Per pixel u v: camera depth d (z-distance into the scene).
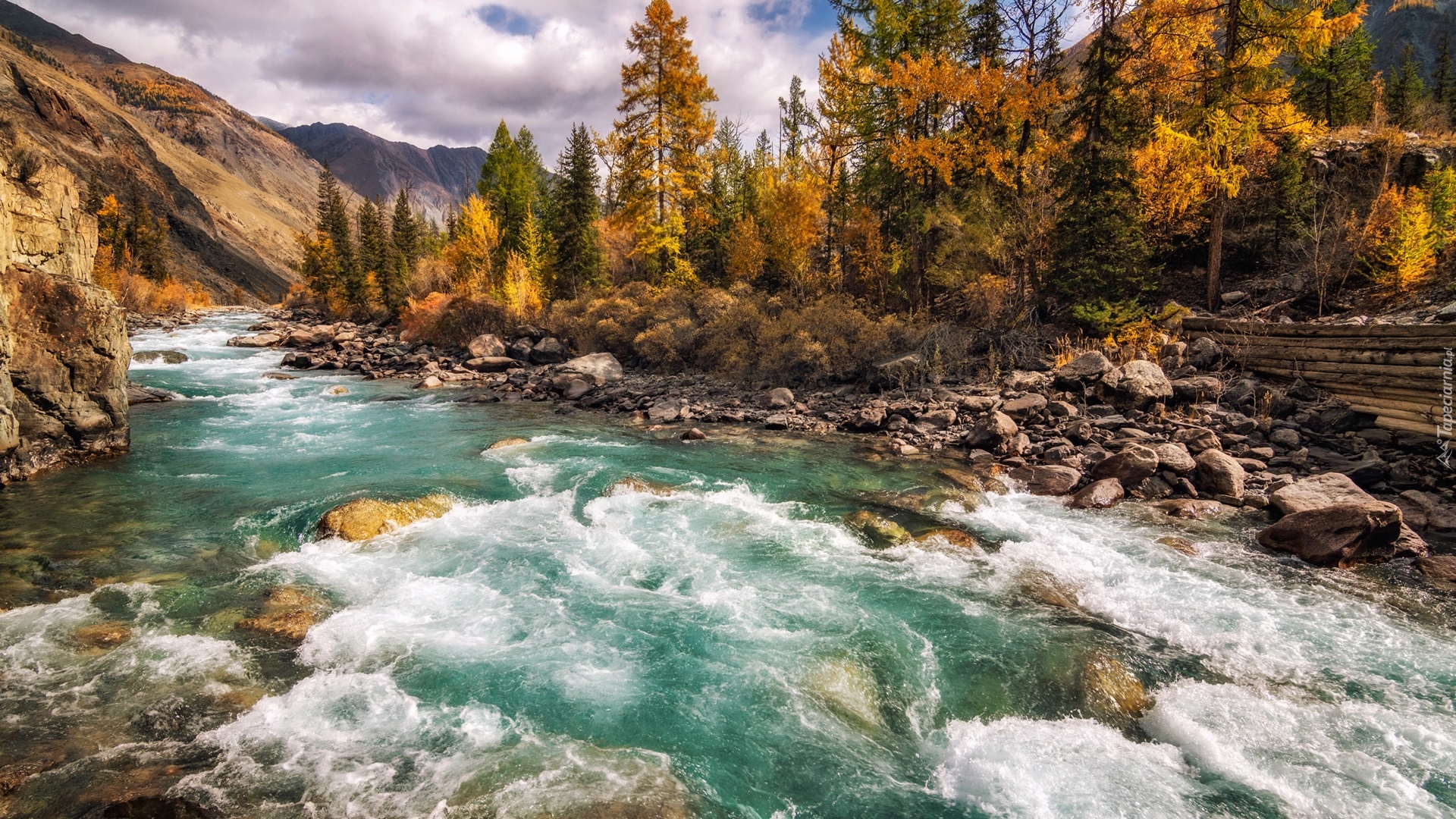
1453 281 14.83
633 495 11.17
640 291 30.69
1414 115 29.52
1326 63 28.50
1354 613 7.06
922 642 6.71
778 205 25.97
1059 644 6.61
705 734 5.32
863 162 27.34
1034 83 22.17
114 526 9.49
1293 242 19.50
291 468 12.72
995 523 9.98
